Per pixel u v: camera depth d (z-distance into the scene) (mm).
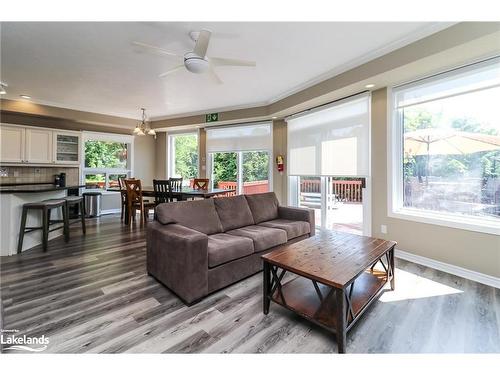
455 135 2717
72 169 5746
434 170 2902
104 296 2154
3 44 2652
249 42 2625
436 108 2861
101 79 3676
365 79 2979
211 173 6121
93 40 2580
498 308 1950
